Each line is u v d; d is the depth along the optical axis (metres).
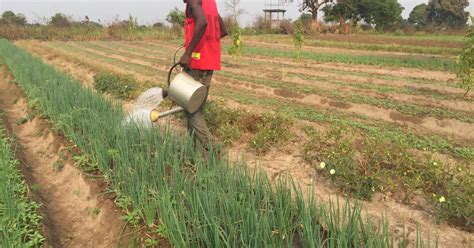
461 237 3.60
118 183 4.22
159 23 42.09
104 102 6.44
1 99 10.41
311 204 3.24
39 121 7.26
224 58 18.67
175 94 4.56
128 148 4.45
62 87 7.09
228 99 9.30
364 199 4.26
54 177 5.32
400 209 4.06
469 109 8.79
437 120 7.50
